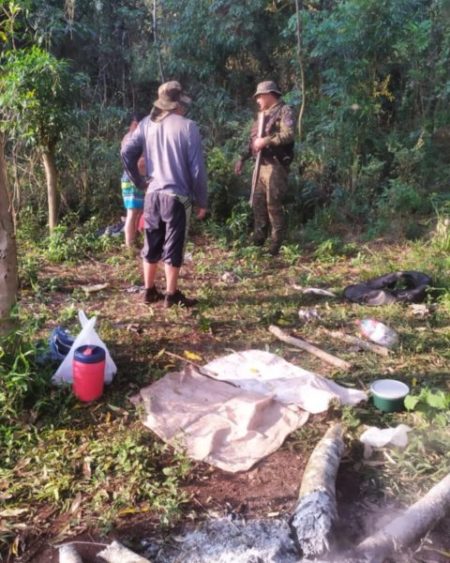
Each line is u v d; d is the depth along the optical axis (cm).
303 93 876
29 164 806
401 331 507
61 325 516
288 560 274
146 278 555
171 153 509
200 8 1043
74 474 337
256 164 693
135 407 396
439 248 701
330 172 862
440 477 330
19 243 723
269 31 1072
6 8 661
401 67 927
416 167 864
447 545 290
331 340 495
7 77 652
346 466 343
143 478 332
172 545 291
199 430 372
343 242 752
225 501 320
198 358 464
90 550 289
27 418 378
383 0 794
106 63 1057
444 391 416
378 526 300
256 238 730
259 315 539
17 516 308
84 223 802
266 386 420
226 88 1123
